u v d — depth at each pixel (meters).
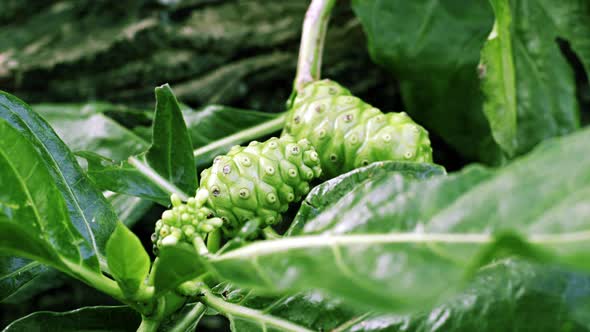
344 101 0.55
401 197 0.40
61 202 0.45
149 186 0.53
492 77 0.58
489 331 0.44
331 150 0.54
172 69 0.74
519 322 0.43
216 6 0.76
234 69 0.74
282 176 0.50
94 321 0.51
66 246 0.45
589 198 0.35
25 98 0.75
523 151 0.63
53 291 0.79
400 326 0.46
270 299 0.49
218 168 0.50
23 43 0.76
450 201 0.39
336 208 0.42
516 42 0.62
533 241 0.36
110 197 0.60
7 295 0.50
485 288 0.45
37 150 0.47
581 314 0.43
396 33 0.67
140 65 0.74
